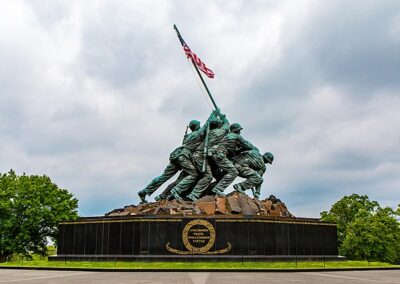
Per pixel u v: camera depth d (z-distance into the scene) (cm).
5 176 6141
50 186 6206
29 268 3216
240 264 3306
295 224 3872
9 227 5775
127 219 3684
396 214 7481
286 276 2505
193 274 2650
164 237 3588
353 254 7038
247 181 4362
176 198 4188
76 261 3684
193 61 4709
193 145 4384
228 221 3647
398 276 2555
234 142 4472
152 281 2114
